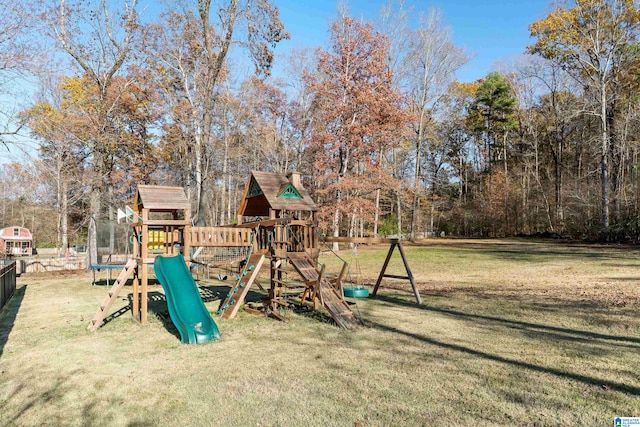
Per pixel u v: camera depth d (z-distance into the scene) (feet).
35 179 68.08
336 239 31.99
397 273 49.52
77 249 110.11
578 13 91.71
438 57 104.94
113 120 77.05
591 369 15.53
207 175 72.69
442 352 18.38
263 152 109.70
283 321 25.55
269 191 30.37
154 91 84.23
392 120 76.89
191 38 77.92
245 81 104.17
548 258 58.29
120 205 86.33
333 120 80.33
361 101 74.90
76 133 67.46
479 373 15.60
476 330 22.08
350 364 17.07
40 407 13.83
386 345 19.80
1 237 132.67
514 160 148.66
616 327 21.21
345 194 81.10
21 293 42.65
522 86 130.21
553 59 102.06
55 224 125.80
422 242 108.68
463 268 51.72
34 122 51.24
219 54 69.46
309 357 18.20
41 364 18.33
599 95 94.63
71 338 22.85
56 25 57.11
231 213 134.92
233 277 50.80
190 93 87.04
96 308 32.81
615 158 97.71
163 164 101.35
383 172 80.53
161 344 21.16
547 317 24.16
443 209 160.25
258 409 13.08
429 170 151.94
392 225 127.24
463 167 166.30
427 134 112.27
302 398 13.80
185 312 23.06
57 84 67.21
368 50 78.54
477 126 154.81
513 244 92.53
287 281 43.73
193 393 14.53
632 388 13.67
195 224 80.94
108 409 13.50
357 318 25.22
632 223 83.05
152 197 28.02
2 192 134.82
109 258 56.54
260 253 29.71
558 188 115.55
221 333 22.88
